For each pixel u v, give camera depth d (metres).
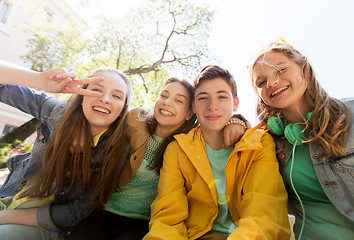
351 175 0.46
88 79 0.58
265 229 0.41
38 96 0.73
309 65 0.59
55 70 0.55
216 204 0.54
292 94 0.56
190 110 0.82
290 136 0.53
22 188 0.66
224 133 0.60
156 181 0.73
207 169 0.57
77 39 2.94
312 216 0.50
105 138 0.69
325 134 0.50
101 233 0.65
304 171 0.53
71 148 0.66
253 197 0.48
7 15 3.95
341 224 0.46
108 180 0.66
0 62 0.54
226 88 0.63
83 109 0.63
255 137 0.56
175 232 0.47
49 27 2.83
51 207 0.61
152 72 3.57
